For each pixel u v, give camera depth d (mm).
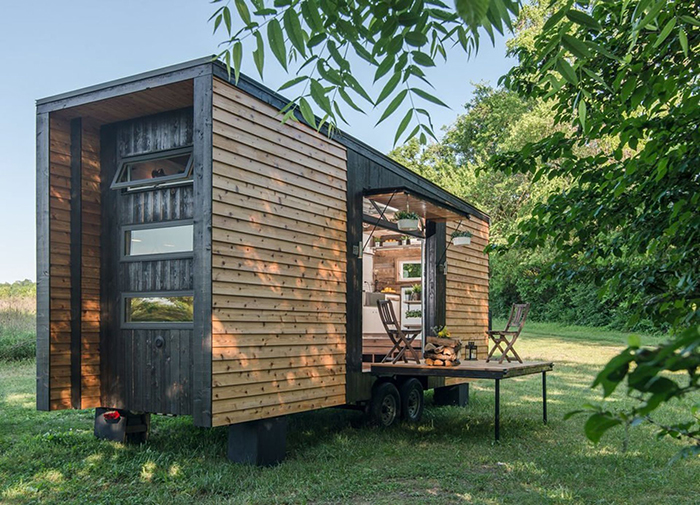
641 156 3012
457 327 11375
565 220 3777
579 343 22266
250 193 6355
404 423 8984
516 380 14562
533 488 5711
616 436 8039
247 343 6219
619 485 5781
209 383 5703
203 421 5691
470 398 11961
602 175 3729
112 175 7133
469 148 34750
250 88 6410
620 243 3580
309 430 8227
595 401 11195
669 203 3182
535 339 23734
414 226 9430
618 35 3826
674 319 2850
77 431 7734
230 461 6391
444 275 10984
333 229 7809
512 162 4172
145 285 6766
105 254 7098
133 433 7160
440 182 30484
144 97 6375
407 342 8828
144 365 6699
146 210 6844
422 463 6555
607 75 3953
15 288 21672
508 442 7664
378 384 8641
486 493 5551
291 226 7004
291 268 6965
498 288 28406
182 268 6508
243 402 6105
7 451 6688
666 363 709
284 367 6758
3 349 15102
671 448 7359
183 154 6637
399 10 1870
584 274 3658
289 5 1991
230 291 6023
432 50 2184
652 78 3223
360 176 8500
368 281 13203
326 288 7594
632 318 3189
